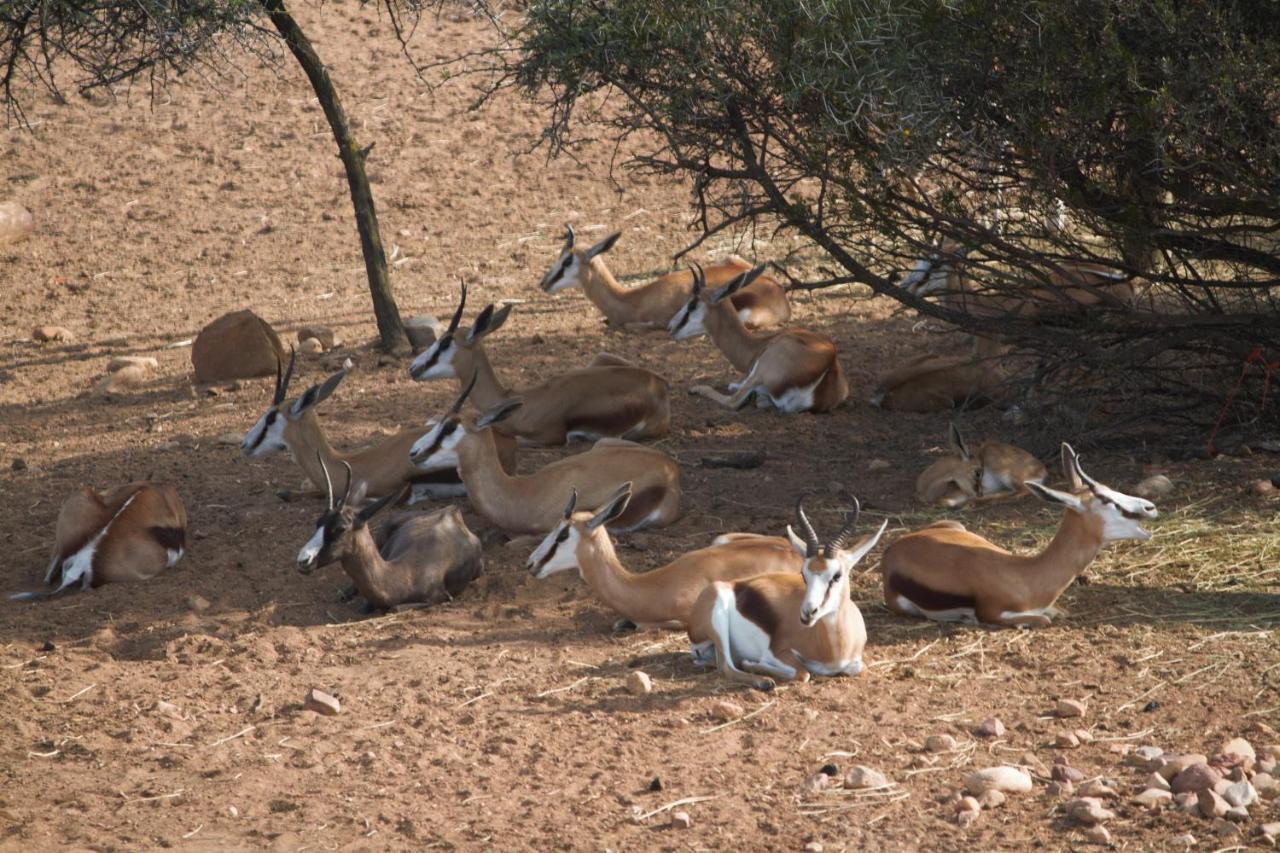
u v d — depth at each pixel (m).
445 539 20.41
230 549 22.47
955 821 13.66
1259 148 20.97
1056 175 22.41
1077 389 26.20
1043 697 16.33
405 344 34.91
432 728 16.22
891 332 35.06
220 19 30.48
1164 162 20.42
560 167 49.62
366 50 58.19
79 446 28.58
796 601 17.08
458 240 44.47
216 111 53.50
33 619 19.91
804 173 25.36
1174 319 24.00
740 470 25.39
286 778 15.16
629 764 15.11
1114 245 25.95
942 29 21.19
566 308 38.28
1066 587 19.14
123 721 16.66
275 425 24.25
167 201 47.50
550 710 16.55
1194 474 23.31
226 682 17.69
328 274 41.88
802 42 21.45
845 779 14.43
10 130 51.62
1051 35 20.73
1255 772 14.23
